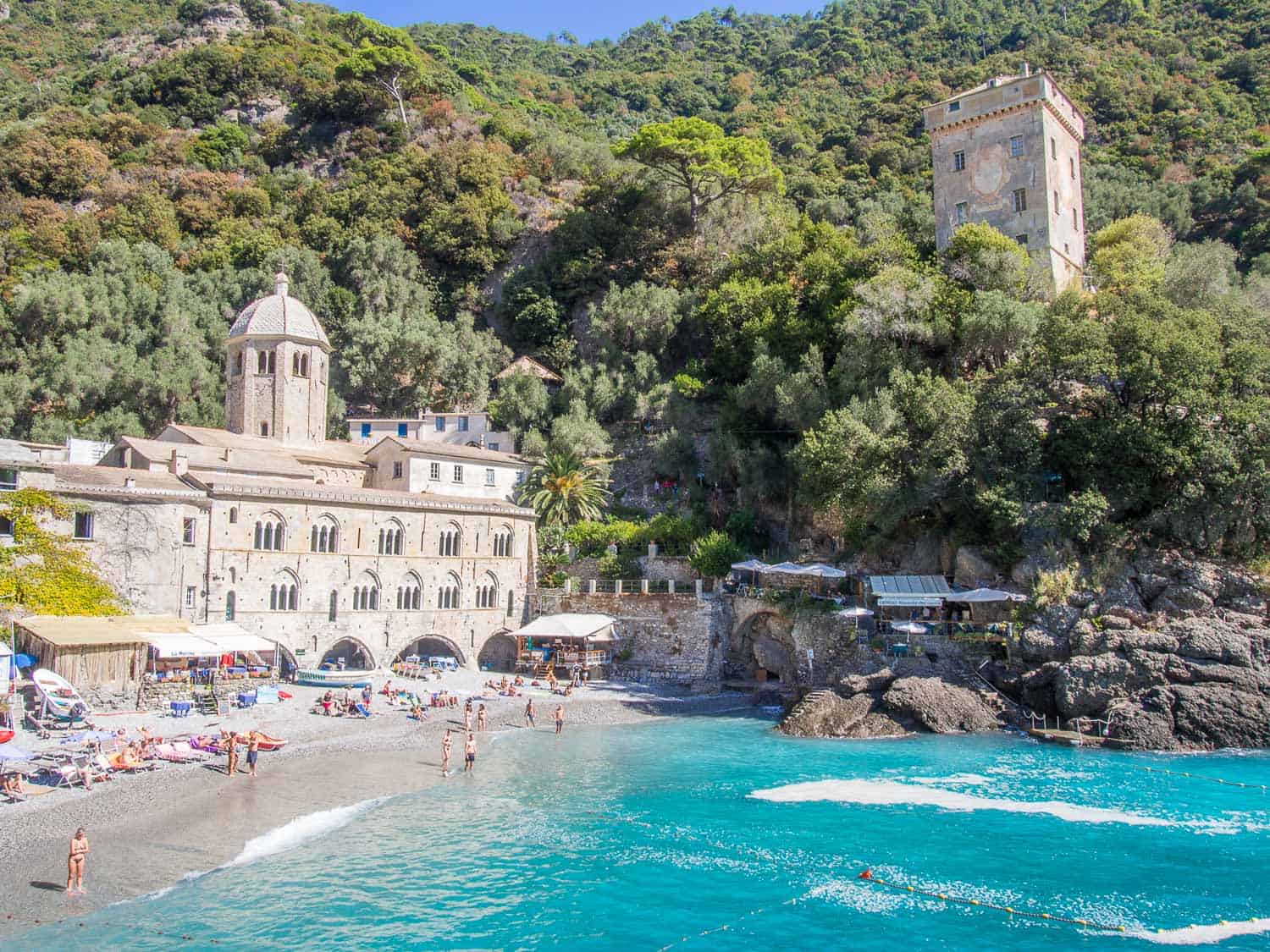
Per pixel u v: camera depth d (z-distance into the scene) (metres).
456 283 127.50
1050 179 90.56
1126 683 57.66
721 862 35.94
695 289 112.19
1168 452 64.50
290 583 67.75
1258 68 157.88
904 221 105.94
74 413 96.75
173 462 68.75
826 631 68.62
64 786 42.44
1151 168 140.50
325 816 41.09
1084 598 62.97
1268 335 71.31
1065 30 192.00
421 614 75.06
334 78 165.62
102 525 58.62
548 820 41.12
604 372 103.69
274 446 81.31
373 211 134.50
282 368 83.25
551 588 82.38
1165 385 65.88
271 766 48.41
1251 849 37.28
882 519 70.75
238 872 34.16
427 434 99.94
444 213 131.00
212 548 63.62
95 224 127.19
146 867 34.12
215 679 59.31
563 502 87.06
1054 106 92.06
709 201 121.06
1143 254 91.94
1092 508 64.19
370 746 53.41
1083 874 34.75
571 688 72.00
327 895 32.25
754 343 95.19
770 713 66.31
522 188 139.25
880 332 81.69
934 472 69.44
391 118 159.88
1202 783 46.97
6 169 136.88
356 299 119.38
